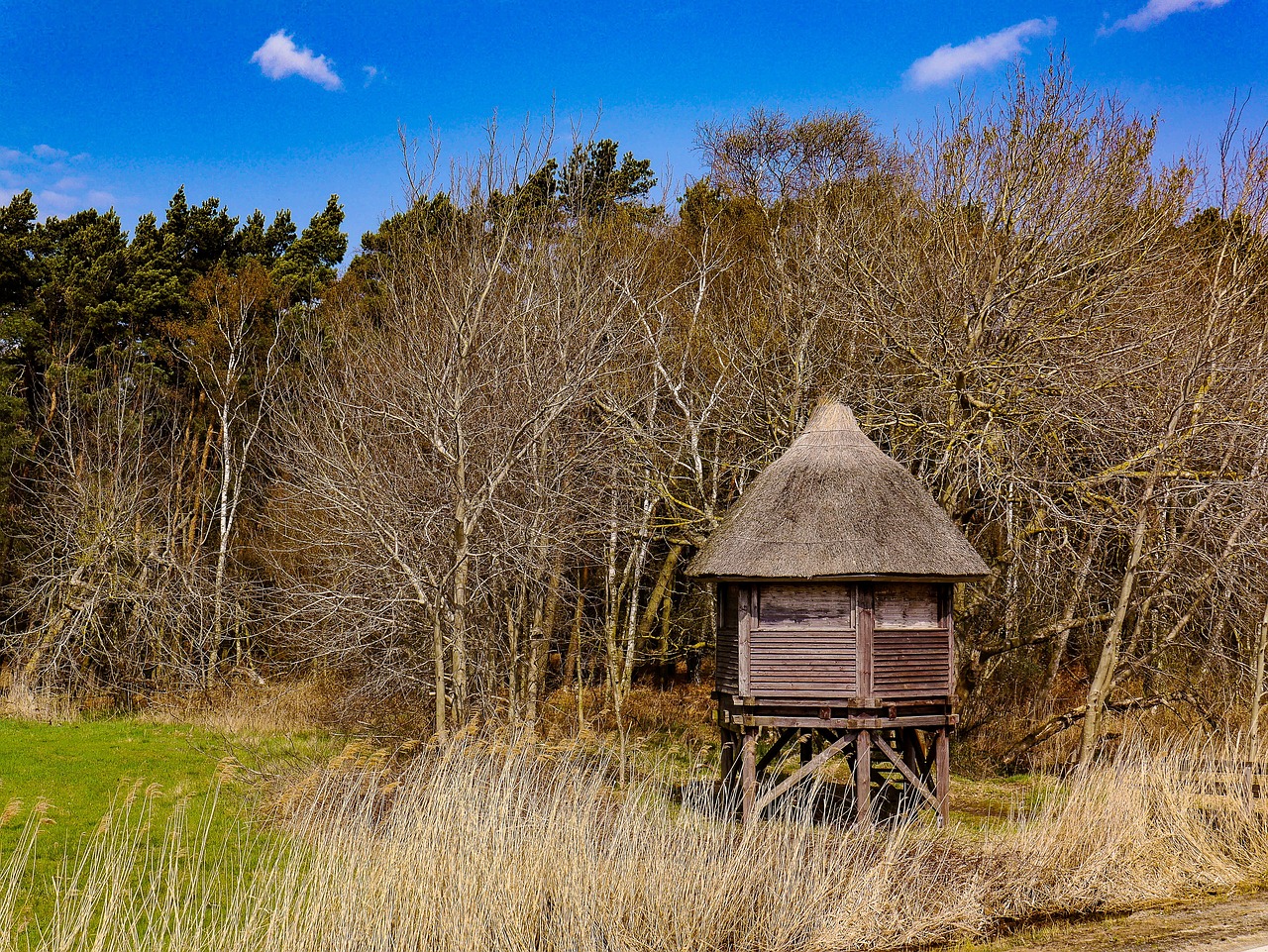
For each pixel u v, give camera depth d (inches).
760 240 1208.8
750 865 464.4
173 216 1646.2
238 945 383.6
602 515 919.7
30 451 1346.0
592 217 1071.6
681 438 952.9
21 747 911.7
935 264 874.1
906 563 568.4
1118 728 867.4
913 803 652.7
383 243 1407.5
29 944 406.3
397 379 869.2
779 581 583.5
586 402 877.8
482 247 832.9
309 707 1066.7
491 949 408.5
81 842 571.5
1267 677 776.3
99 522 1183.6
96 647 1230.3
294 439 1047.0
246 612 1190.3
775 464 626.8
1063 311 822.5
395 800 509.4
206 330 1376.7
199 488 1359.5
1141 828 529.3
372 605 822.5
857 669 576.1
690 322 1049.5
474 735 693.3
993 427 797.2
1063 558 846.5
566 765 599.5
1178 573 792.9
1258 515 752.3
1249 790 569.9
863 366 931.3
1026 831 551.2
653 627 1206.3
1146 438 769.6
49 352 1418.6
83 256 1514.5
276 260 1624.0
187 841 570.9
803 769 583.5
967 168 900.6
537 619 917.8
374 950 391.9
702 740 947.3
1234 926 433.7
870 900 453.1
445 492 799.7
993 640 885.2
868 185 1117.1
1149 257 865.5
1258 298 876.6
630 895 435.2
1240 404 786.2
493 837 452.8
